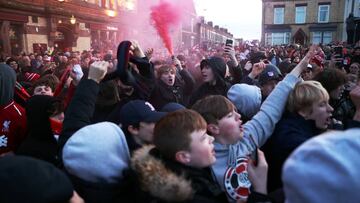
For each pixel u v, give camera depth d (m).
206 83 3.59
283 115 1.86
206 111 1.57
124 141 1.42
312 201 0.58
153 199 1.14
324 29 30.84
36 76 4.88
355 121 1.73
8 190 0.85
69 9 19.28
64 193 0.94
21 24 15.95
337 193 0.56
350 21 13.51
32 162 0.94
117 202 1.29
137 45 2.62
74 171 1.32
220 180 1.48
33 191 0.87
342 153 0.58
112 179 1.30
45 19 17.73
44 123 2.01
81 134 1.38
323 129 1.79
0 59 11.22
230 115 1.56
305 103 1.73
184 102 4.37
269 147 1.82
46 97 2.08
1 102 2.27
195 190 1.20
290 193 0.64
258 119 1.80
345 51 9.72
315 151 0.60
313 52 2.04
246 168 1.52
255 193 1.35
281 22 32.88
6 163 0.91
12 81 2.34
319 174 0.58
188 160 1.25
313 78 2.57
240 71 4.40
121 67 2.25
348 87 2.73
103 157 1.30
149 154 1.26
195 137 1.25
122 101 2.48
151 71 2.62
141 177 1.17
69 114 1.71
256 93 2.26
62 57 8.83
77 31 20.00
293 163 0.64
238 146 1.62
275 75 2.70
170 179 1.12
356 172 0.55
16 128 2.33
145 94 2.53
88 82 1.79
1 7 14.38
